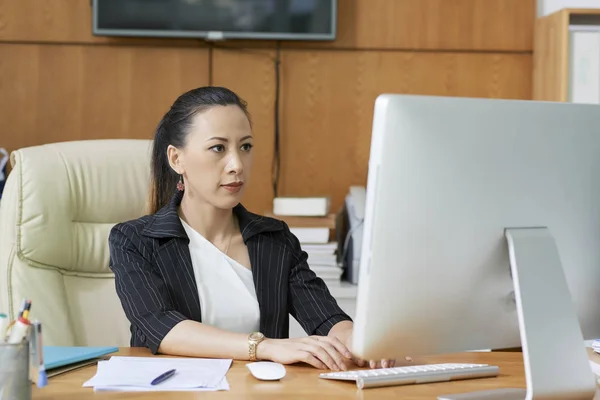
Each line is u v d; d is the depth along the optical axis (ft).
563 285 3.80
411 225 3.59
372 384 4.22
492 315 3.86
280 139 10.70
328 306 5.96
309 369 4.70
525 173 3.77
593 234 3.98
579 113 3.89
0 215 6.73
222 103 5.68
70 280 6.92
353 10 10.66
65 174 6.96
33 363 3.75
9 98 10.41
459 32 10.71
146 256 5.65
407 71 10.72
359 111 10.71
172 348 5.01
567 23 9.71
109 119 10.53
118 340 6.86
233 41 10.60
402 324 3.68
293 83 10.67
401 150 3.53
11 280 6.54
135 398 3.95
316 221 9.45
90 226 7.05
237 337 4.94
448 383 4.37
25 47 10.42
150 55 10.56
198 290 5.72
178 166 5.89
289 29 10.41
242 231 5.99
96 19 10.22
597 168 3.94
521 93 10.80
